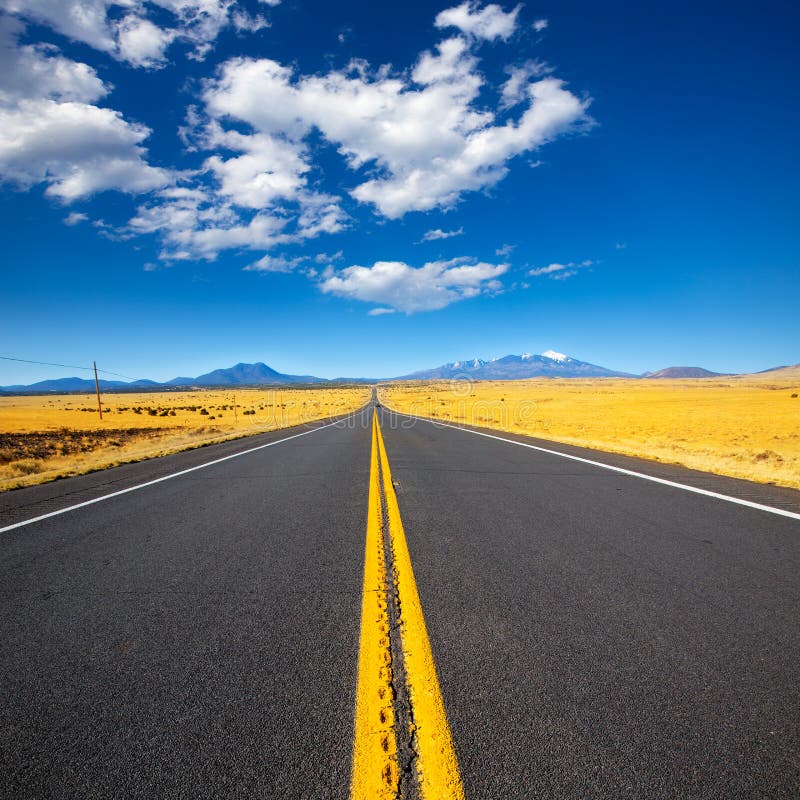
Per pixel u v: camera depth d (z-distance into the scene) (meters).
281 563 4.23
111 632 2.95
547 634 2.82
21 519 6.09
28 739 1.99
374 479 8.84
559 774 1.73
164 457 13.38
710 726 2.00
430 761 1.80
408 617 3.06
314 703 2.18
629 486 7.63
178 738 1.98
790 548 4.44
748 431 23.45
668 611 3.13
